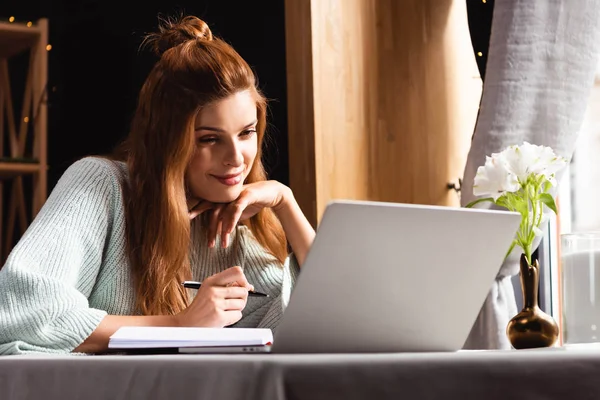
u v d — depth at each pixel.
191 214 1.94
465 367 0.99
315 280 1.18
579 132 3.14
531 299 1.77
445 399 0.98
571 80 3.03
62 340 1.56
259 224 2.11
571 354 1.00
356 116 3.29
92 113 3.62
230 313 1.62
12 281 1.58
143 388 1.03
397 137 3.38
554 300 3.30
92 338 1.59
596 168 3.36
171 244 1.86
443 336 1.32
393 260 1.23
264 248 2.12
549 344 1.74
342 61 3.26
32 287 1.57
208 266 2.03
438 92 3.49
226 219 1.96
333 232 1.17
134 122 1.96
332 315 1.22
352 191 3.25
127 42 3.64
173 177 1.88
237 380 1.01
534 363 0.99
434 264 1.26
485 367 0.99
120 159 2.01
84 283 1.81
